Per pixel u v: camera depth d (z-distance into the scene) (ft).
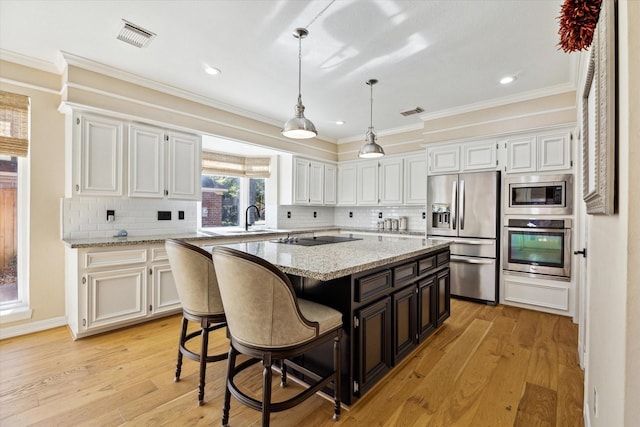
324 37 7.84
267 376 4.63
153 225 11.62
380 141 16.96
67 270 9.66
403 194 15.96
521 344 8.52
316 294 6.25
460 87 10.91
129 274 9.41
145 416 5.55
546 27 7.40
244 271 4.45
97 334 9.04
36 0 6.49
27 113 9.04
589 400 4.88
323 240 10.08
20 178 9.30
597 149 3.43
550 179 10.93
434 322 9.13
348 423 5.41
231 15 6.98
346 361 5.81
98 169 9.37
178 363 6.68
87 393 6.20
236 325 4.82
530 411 5.71
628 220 2.34
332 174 18.61
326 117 14.30
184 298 6.14
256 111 13.51
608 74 2.76
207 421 5.45
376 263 6.07
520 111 11.62
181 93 11.18
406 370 7.16
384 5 6.64
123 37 7.89
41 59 9.00
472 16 7.00
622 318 2.54
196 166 11.83
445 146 13.43
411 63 9.18
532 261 11.37
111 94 9.58
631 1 2.29
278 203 16.83
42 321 9.33
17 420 5.40
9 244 9.23
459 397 6.15
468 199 12.61
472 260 12.35
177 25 7.37
